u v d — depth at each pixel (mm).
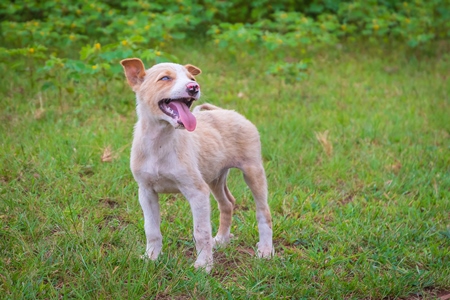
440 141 8992
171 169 5250
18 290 4816
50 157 7340
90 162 7461
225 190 6281
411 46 12914
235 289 5125
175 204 6727
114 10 12203
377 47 13516
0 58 10008
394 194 7297
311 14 14133
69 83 9984
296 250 5922
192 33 13125
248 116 9414
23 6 12258
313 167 7906
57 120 8695
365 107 10219
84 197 6629
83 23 11984
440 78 12008
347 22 14023
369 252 5926
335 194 7297
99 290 4906
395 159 8297
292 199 7051
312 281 5410
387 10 14141
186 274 5250
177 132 5273
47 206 6297
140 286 4977
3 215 6031
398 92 11062
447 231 6367
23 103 9188
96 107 9359
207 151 5633
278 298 5051
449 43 14156
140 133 5316
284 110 9875
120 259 5383
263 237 5918
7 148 7500
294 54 12617
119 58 9570
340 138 8844
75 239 5664
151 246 5520
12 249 5430
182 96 5051
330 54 12875
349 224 6496
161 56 9711
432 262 5793
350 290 5273
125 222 6355
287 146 8383
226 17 13508
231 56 12000
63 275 5117
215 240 6094
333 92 10891
